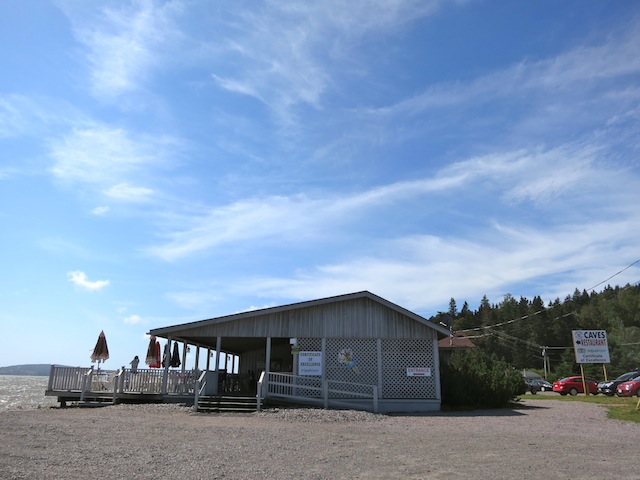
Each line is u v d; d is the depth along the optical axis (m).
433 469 8.42
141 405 20.02
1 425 12.48
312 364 22.28
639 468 8.68
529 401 28.30
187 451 9.69
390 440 11.90
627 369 81.12
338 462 8.98
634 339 85.62
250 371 30.05
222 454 9.49
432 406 21.69
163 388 21.77
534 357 104.12
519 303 143.12
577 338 36.84
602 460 9.42
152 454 9.23
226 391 27.41
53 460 8.37
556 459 9.45
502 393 23.47
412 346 22.62
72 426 12.85
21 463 8.02
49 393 21.22
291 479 7.54
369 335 22.48
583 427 15.23
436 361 22.33
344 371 22.27
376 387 20.92
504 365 29.62
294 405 20.75
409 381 22.19
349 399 21.59
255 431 13.01
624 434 13.63
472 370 25.66
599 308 118.19
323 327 22.58
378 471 8.24
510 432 13.72
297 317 22.70
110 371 22.56
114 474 7.51
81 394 21.66
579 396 33.88
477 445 11.14
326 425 15.20
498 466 8.72
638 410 20.05
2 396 51.88
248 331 22.52
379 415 18.52
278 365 29.28
